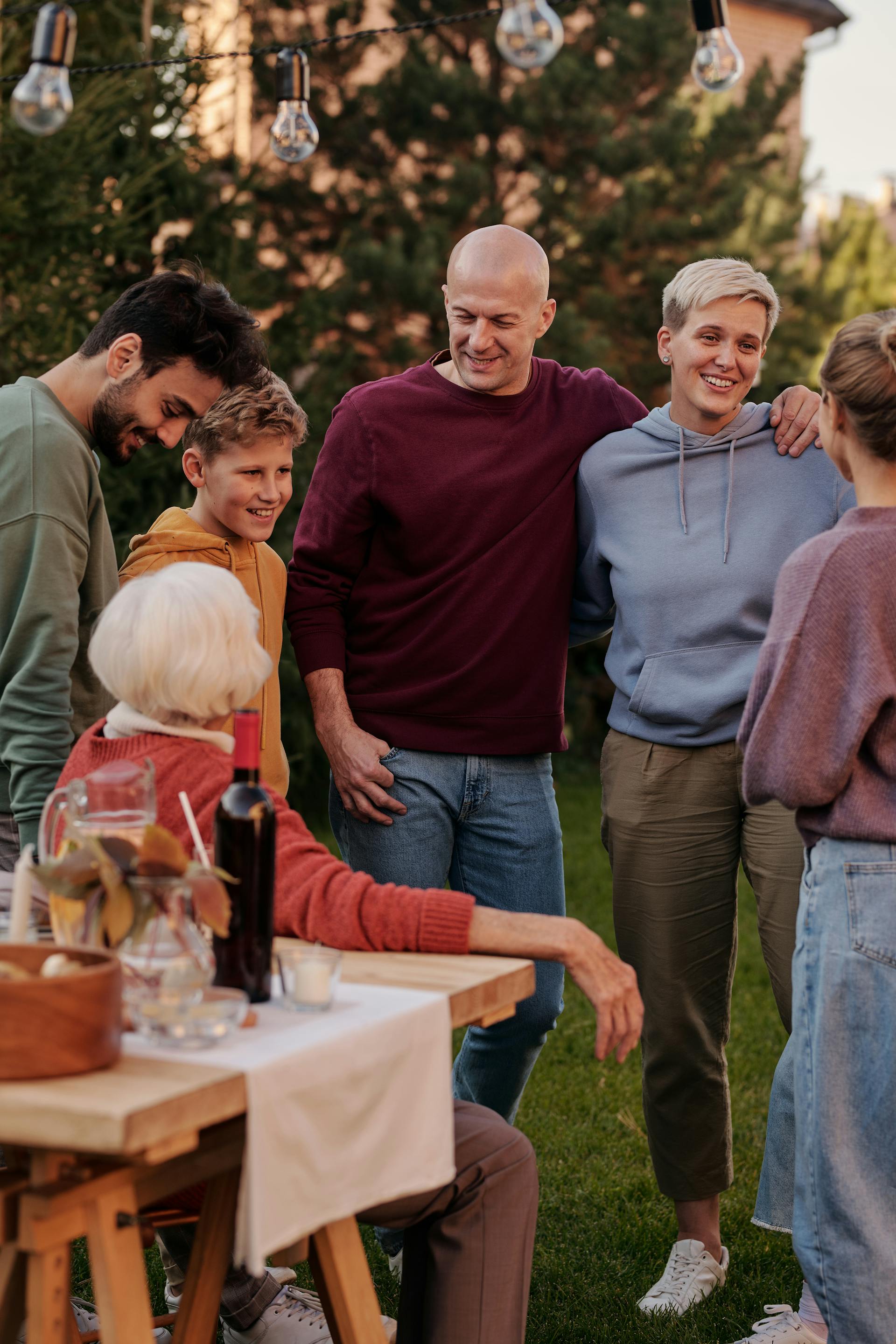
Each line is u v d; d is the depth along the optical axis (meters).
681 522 2.79
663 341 2.88
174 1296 2.47
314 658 2.97
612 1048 1.93
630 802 2.81
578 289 10.33
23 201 6.36
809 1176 2.03
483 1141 1.94
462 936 1.90
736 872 2.82
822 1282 2.01
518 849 3.00
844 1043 1.99
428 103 9.70
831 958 2.00
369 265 9.32
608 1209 3.27
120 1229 1.49
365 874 1.96
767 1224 2.48
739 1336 2.67
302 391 8.19
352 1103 1.57
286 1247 1.84
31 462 2.36
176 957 1.56
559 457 2.96
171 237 7.39
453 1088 3.12
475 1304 1.90
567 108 10.05
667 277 10.05
